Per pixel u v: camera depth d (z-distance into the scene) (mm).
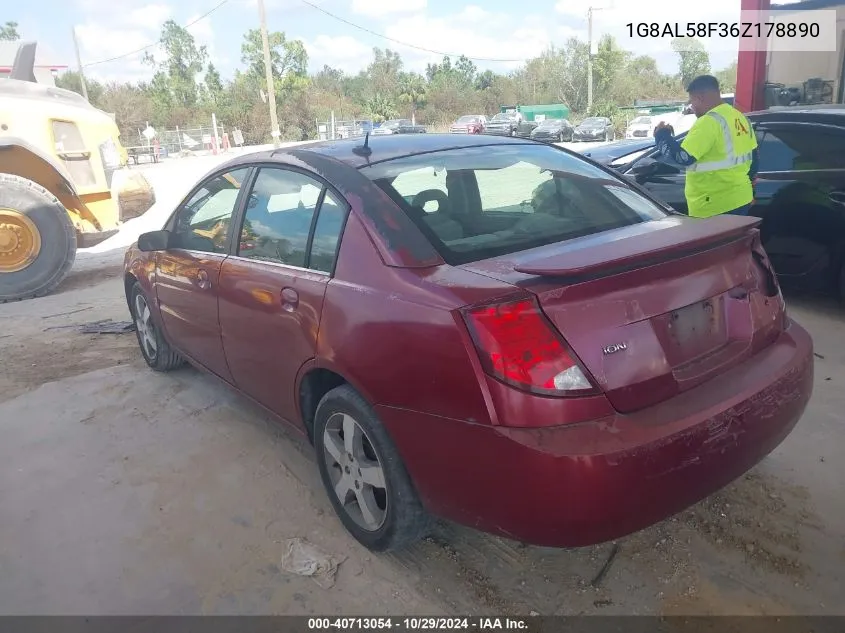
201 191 3994
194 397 4430
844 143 5070
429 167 3057
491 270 2350
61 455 3773
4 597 2672
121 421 4145
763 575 2566
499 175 3125
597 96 63062
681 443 2150
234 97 55250
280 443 3770
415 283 2408
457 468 2262
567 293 2127
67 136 7840
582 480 2037
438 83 71438
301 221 3047
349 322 2586
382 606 2533
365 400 2598
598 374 2129
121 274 8555
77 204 8023
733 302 2547
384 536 2678
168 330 4348
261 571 2752
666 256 2307
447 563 2744
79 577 2771
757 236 2699
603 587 2562
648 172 6348
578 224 2871
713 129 4781
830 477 3133
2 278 7281
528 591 2570
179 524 3086
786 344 2699
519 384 2094
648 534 2820
